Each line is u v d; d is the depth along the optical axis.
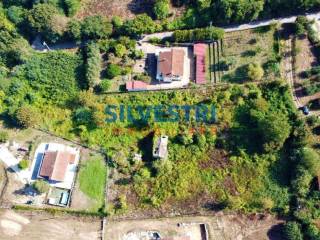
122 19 90.38
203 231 79.81
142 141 84.56
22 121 84.94
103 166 83.75
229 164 81.44
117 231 80.69
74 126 86.38
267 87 83.50
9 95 88.56
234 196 79.81
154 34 89.31
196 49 87.00
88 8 91.88
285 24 86.12
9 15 89.69
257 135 81.75
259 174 80.38
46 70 89.19
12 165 84.75
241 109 83.38
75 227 81.38
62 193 82.69
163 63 84.81
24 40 89.50
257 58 85.19
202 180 81.19
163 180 81.75
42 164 82.31
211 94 84.56
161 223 80.44
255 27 86.88
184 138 81.94
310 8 85.81
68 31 87.94
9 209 82.62
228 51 86.50
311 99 82.12
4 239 81.50
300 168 77.19
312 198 78.00
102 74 88.19
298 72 83.50
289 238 76.81
